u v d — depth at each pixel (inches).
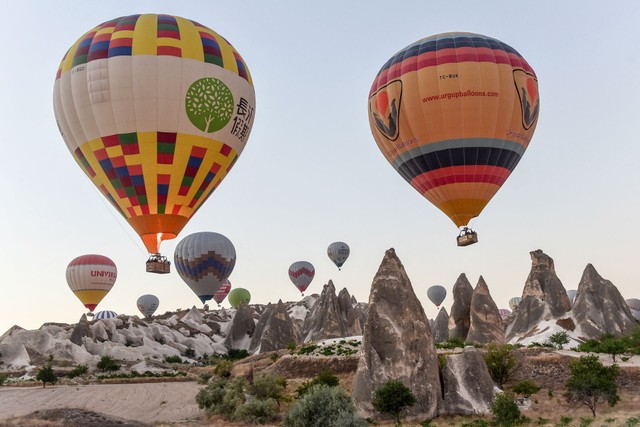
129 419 1669.5
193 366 3973.9
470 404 1523.1
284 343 3907.5
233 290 6811.0
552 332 3161.9
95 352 4037.9
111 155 1562.5
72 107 1579.7
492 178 1843.0
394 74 1887.3
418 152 1852.9
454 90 1779.0
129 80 1531.7
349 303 4104.3
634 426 1213.1
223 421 1608.0
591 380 1514.5
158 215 1610.5
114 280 4357.8
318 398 1229.1
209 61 1608.0
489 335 3036.4
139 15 1649.9
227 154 1673.2
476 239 1852.9
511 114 1812.3
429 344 1598.2
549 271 3597.4
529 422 1396.4
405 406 1462.8
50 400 2214.6
